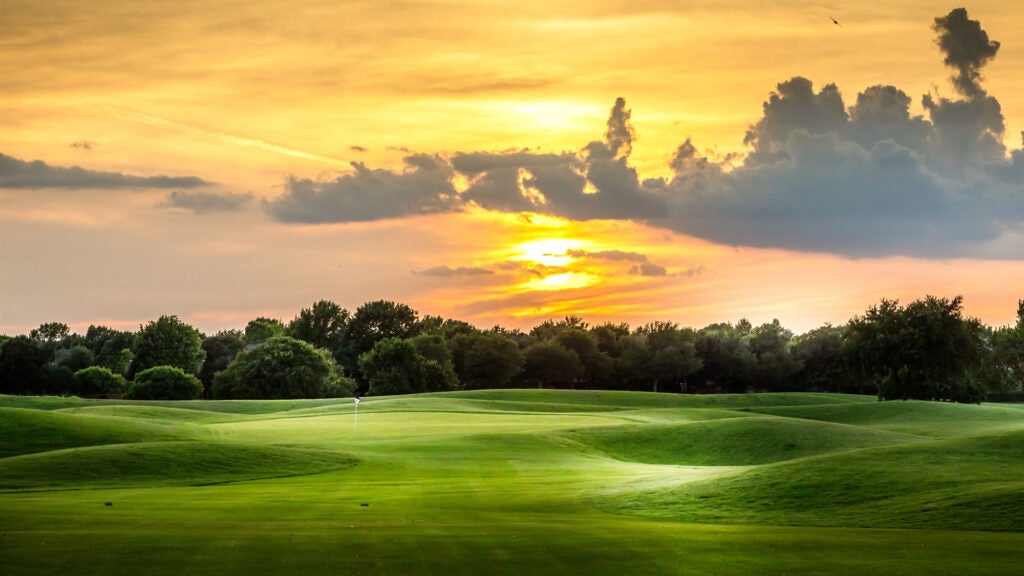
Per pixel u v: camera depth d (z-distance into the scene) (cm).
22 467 4969
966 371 13562
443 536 2966
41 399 12838
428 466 5762
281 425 8375
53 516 3384
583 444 7275
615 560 2614
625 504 3903
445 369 18912
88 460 5131
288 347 16638
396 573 2403
